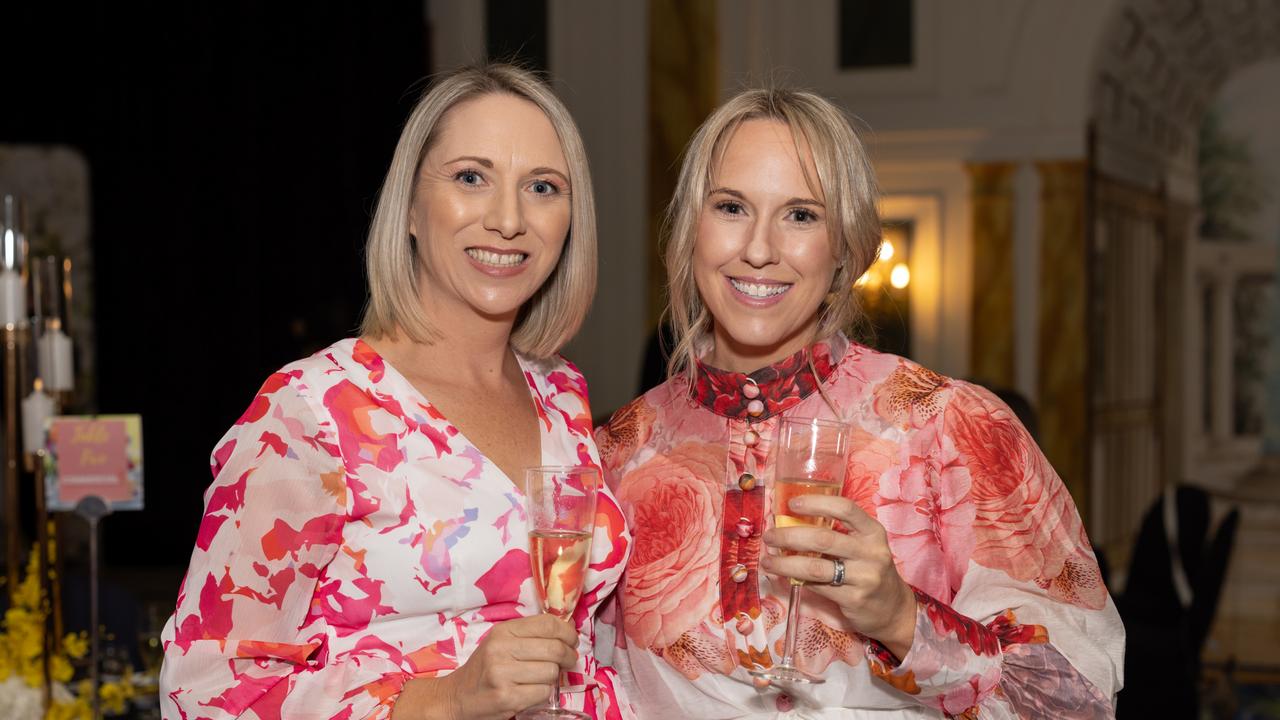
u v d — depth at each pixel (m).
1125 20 7.28
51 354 2.42
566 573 1.44
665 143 6.92
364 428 1.58
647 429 1.82
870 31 7.41
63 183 8.32
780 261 1.61
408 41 7.55
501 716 1.35
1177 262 10.15
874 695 1.58
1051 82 7.16
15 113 8.17
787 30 7.48
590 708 1.67
